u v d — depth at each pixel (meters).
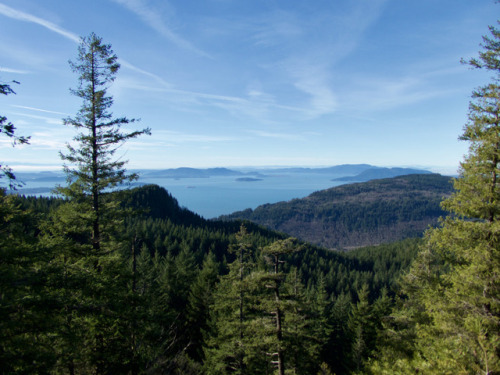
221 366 16.78
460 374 4.86
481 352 5.15
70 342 8.20
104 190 12.73
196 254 70.75
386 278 82.75
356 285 72.81
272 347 13.00
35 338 8.24
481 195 9.41
